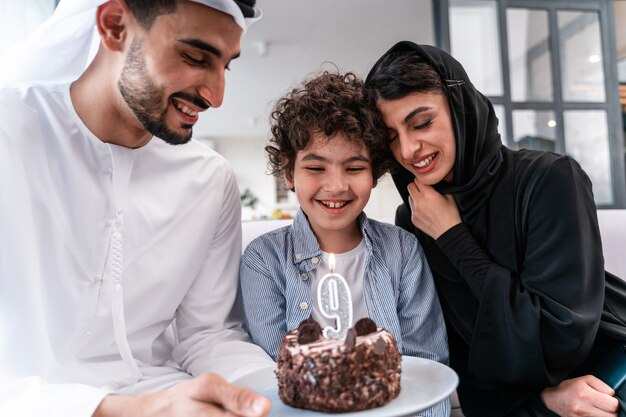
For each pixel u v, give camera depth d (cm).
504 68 300
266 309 118
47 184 100
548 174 113
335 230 123
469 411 123
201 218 120
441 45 302
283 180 133
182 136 99
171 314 121
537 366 102
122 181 106
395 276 120
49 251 100
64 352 101
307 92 125
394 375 73
